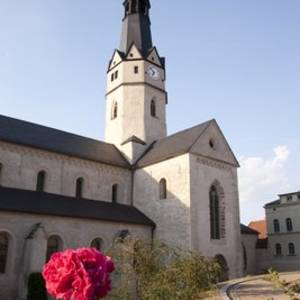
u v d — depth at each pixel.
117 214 33.66
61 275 4.52
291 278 21.05
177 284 14.73
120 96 43.88
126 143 41.16
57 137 36.84
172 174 34.91
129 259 18.30
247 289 17.95
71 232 29.20
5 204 26.59
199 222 32.84
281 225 56.59
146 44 46.31
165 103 45.81
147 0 48.97
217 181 36.25
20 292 24.98
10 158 30.95
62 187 33.66
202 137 36.06
